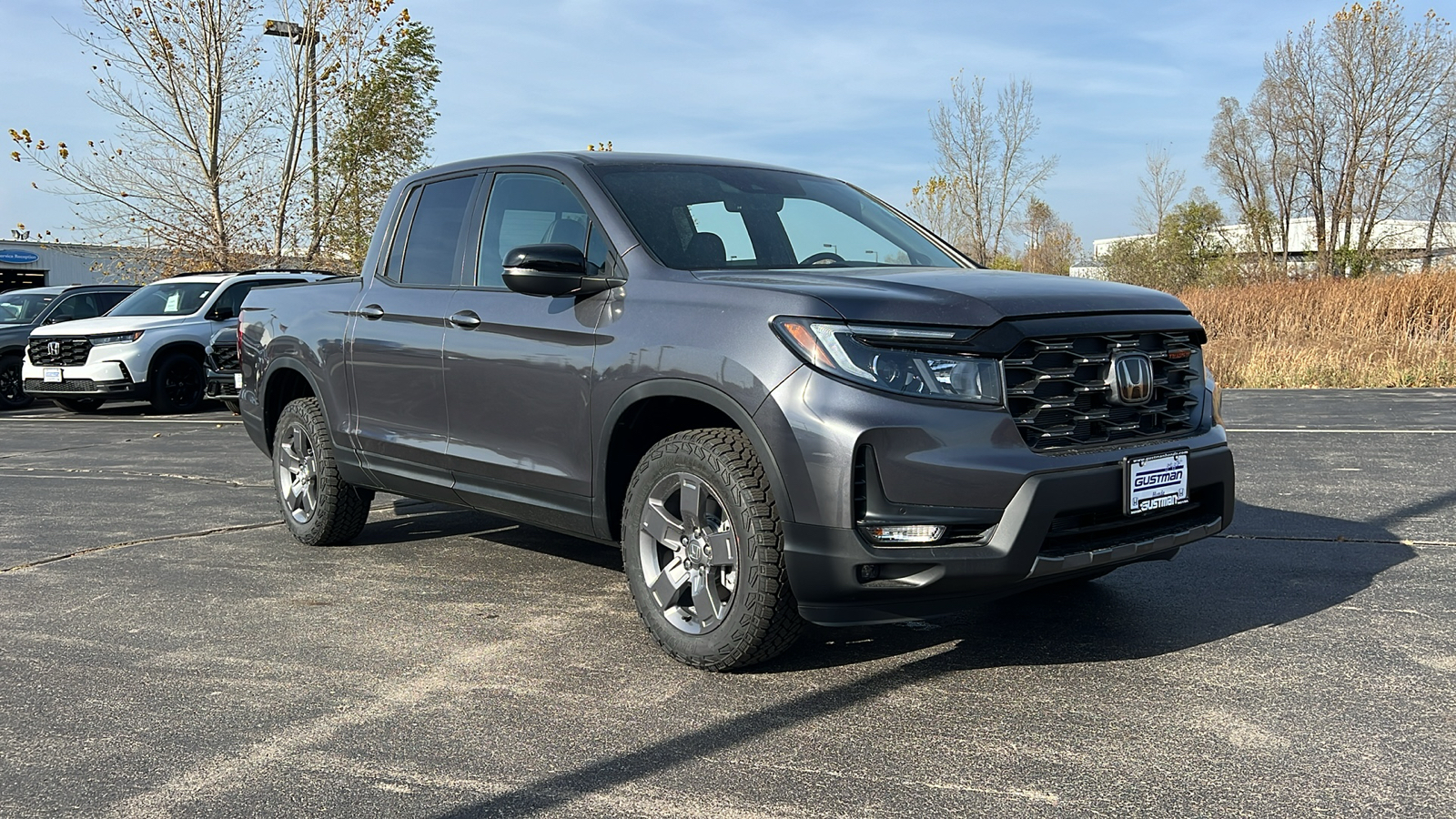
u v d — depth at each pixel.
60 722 3.12
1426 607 4.01
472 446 4.30
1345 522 5.50
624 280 3.76
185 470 8.41
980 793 2.55
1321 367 14.55
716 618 3.41
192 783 2.70
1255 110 55.88
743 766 2.73
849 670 3.46
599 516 3.82
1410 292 20.12
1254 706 3.06
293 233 23.84
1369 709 3.03
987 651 3.61
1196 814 2.42
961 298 3.21
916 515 3.06
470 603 4.31
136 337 13.52
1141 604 4.12
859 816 2.44
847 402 3.07
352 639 3.87
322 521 5.29
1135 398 3.34
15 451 10.00
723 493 3.32
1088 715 3.03
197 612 4.24
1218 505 3.62
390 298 4.79
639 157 4.39
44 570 5.02
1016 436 3.12
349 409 5.02
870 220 4.58
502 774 2.72
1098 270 57.06
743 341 3.28
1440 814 2.40
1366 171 53.25
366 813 2.51
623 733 2.97
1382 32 51.81
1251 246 55.09
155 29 22.22
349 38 23.31
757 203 4.28
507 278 3.75
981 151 43.56
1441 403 11.09
